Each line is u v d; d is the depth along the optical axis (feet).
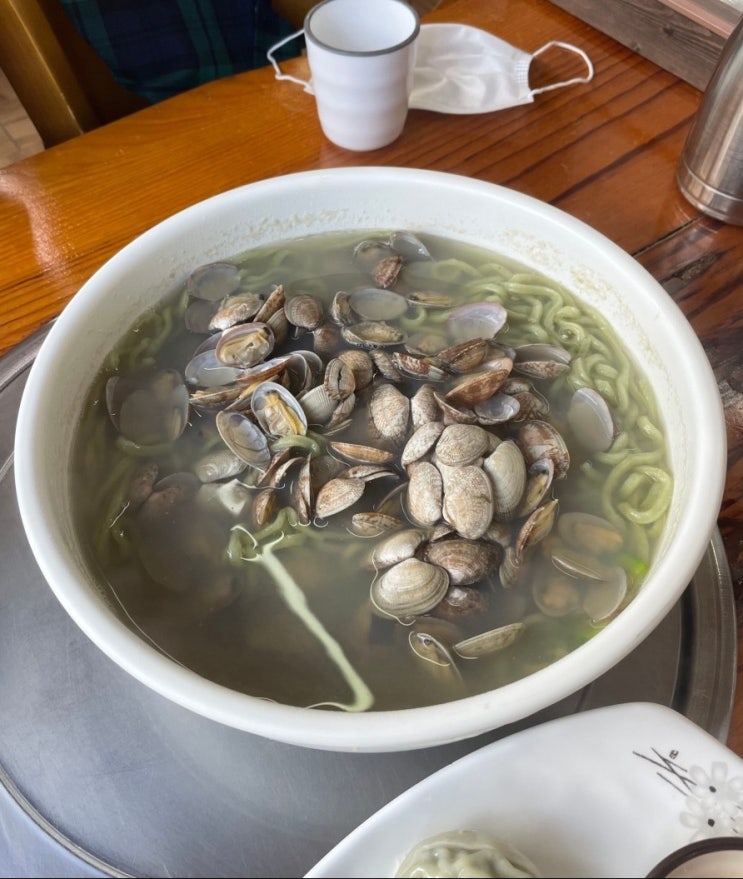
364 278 1.44
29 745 0.94
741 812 0.81
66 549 0.90
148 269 1.29
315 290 1.42
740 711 0.98
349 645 1.02
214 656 1.00
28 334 1.35
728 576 1.09
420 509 1.06
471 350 1.24
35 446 0.99
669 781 0.83
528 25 1.95
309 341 1.31
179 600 1.05
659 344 1.20
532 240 1.39
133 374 1.29
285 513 1.13
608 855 0.80
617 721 0.86
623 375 1.28
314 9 1.61
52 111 1.98
